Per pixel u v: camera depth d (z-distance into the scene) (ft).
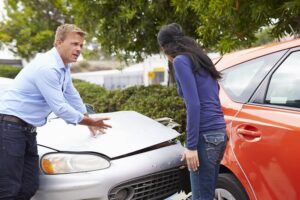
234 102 9.66
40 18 42.57
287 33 15.43
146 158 10.36
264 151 8.35
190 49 8.58
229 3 14.37
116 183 9.64
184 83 8.29
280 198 8.04
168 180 11.00
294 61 8.76
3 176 9.27
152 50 24.59
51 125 11.82
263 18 14.73
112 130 11.29
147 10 22.11
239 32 15.55
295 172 7.70
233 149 9.14
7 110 9.44
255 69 9.62
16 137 9.36
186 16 20.62
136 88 24.07
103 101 24.49
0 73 43.50
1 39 42.63
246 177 8.78
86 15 24.54
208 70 8.65
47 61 9.49
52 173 9.65
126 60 26.23
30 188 9.63
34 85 9.50
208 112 8.55
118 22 22.91
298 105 8.22
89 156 9.82
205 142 8.53
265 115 8.64
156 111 19.40
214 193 9.39
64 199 9.48
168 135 11.45
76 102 11.15
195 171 8.75
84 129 11.35
